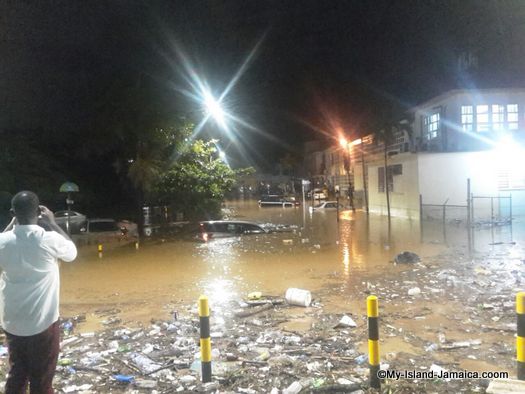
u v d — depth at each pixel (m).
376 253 15.95
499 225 22.56
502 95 26.62
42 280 4.30
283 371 6.11
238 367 6.24
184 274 13.34
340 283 11.56
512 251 15.41
